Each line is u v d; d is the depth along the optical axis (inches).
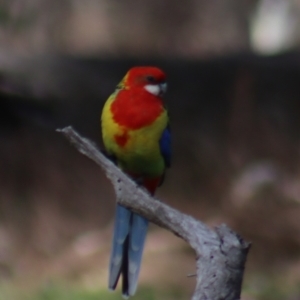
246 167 610.2
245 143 646.5
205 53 875.4
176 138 641.0
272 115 675.4
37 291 454.0
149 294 451.8
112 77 693.3
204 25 978.1
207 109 676.7
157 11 945.5
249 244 179.3
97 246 515.8
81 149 215.0
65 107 626.2
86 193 571.2
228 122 662.5
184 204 585.0
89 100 645.9
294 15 1088.8
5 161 571.2
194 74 717.9
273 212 530.3
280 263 505.4
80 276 482.9
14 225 532.7
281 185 553.0
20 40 653.9
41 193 561.3
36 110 604.7
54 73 642.2
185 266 486.3
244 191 548.4
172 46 922.1
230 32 1002.7
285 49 1008.2
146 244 509.4
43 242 524.7
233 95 686.5
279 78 725.9
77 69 674.2
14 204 547.5
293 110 689.0
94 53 820.6
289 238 517.7
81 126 622.2
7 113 590.2
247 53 820.6
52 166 579.8
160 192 595.8
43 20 756.0
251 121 663.1
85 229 544.4
